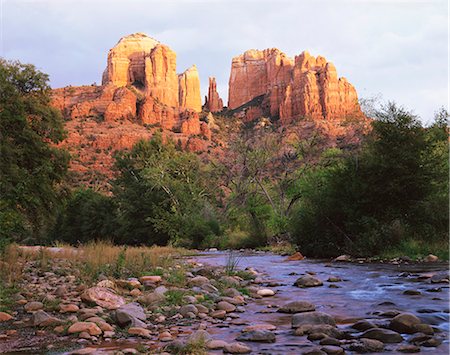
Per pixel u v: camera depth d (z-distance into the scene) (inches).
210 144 6205.7
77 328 258.8
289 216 1339.8
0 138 747.4
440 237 761.6
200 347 222.2
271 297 390.0
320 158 1393.9
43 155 861.2
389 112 843.4
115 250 688.4
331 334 241.1
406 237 772.0
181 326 279.7
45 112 868.0
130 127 6195.9
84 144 5649.6
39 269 500.4
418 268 564.4
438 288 378.0
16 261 534.3
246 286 459.2
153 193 1918.1
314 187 1066.1
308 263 727.7
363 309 314.0
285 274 571.5
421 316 272.4
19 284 405.1
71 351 224.5
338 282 468.4
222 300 360.5
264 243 1349.7
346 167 912.9
